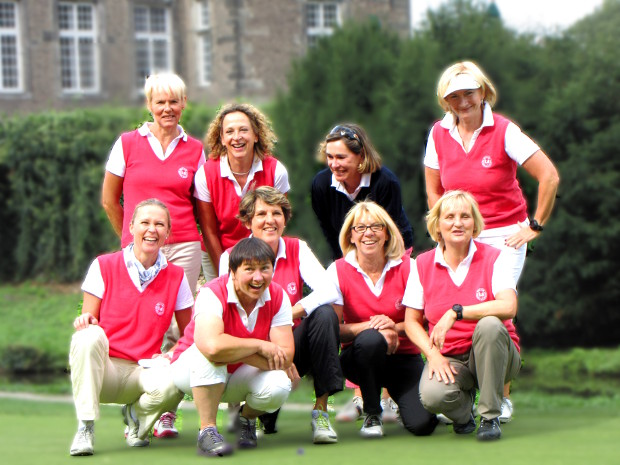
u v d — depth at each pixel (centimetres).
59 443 512
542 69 1833
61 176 2027
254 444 460
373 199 528
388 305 491
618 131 1764
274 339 450
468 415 475
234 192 521
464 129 503
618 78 1800
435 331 450
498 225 504
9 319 1819
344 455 427
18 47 2467
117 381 462
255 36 2488
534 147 491
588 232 1748
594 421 550
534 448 435
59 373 1561
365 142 519
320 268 488
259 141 522
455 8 1811
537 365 1692
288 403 1077
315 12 2605
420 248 1669
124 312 468
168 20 2605
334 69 1769
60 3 2506
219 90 2506
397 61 1748
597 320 1805
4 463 427
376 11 2627
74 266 2012
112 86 2525
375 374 477
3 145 2038
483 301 462
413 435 486
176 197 534
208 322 432
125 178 538
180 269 483
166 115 529
